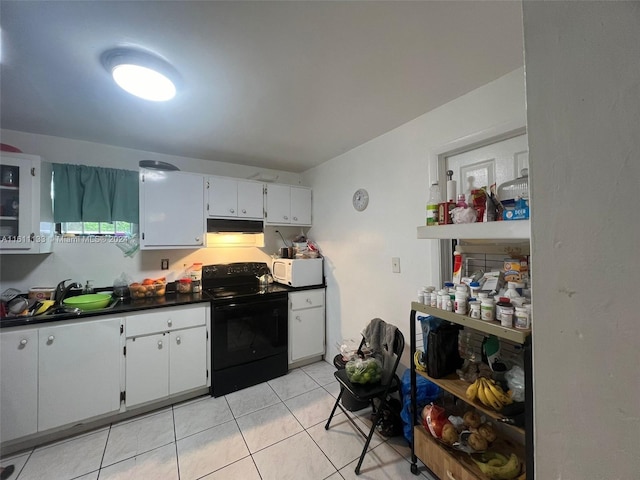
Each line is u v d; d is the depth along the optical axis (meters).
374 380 1.73
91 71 1.31
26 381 1.60
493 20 1.05
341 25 1.06
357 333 2.44
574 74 0.39
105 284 2.28
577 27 0.39
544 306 0.42
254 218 2.72
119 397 1.86
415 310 1.44
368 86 1.48
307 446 1.65
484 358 1.37
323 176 2.91
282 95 1.56
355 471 1.46
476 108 1.51
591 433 0.38
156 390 1.98
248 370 2.35
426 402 1.59
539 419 0.43
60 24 1.02
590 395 0.38
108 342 1.83
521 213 1.02
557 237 0.41
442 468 1.32
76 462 1.53
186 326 2.10
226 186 2.57
